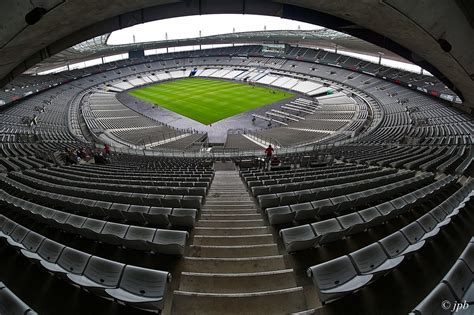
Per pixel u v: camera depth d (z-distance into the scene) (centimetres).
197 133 3369
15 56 990
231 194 1032
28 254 468
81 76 6178
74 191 934
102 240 587
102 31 1127
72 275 426
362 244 583
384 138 2348
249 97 5028
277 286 446
